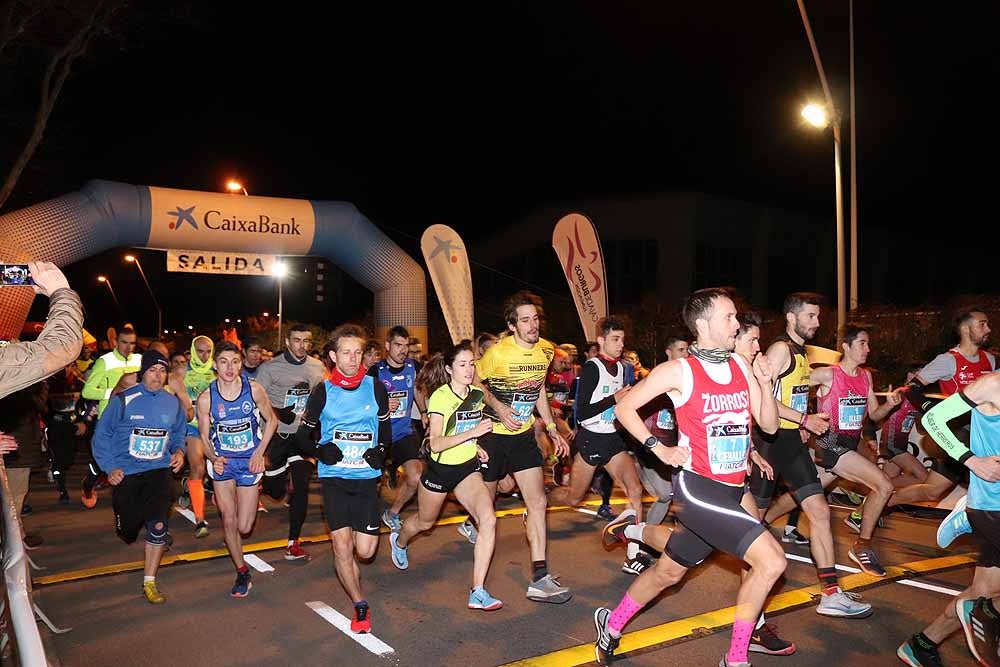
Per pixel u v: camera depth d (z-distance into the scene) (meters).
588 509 9.16
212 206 13.00
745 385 4.15
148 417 5.87
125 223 12.42
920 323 16.83
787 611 5.45
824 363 6.40
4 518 2.49
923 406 6.54
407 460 7.66
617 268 34.59
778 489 7.33
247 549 7.34
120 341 9.07
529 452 6.04
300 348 7.82
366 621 5.12
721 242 34.56
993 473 4.04
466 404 5.62
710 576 6.30
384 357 8.84
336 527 5.07
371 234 14.31
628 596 4.39
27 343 2.92
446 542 7.56
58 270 3.18
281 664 4.66
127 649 4.90
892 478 8.57
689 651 4.77
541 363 6.20
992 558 4.16
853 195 17.45
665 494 6.44
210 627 5.28
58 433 9.75
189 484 7.91
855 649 4.79
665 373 4.12
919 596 5.75
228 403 5.91
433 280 12.35
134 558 7.05
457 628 5.22
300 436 5.04
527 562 6.82
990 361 6.61
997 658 4.03
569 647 4.87
